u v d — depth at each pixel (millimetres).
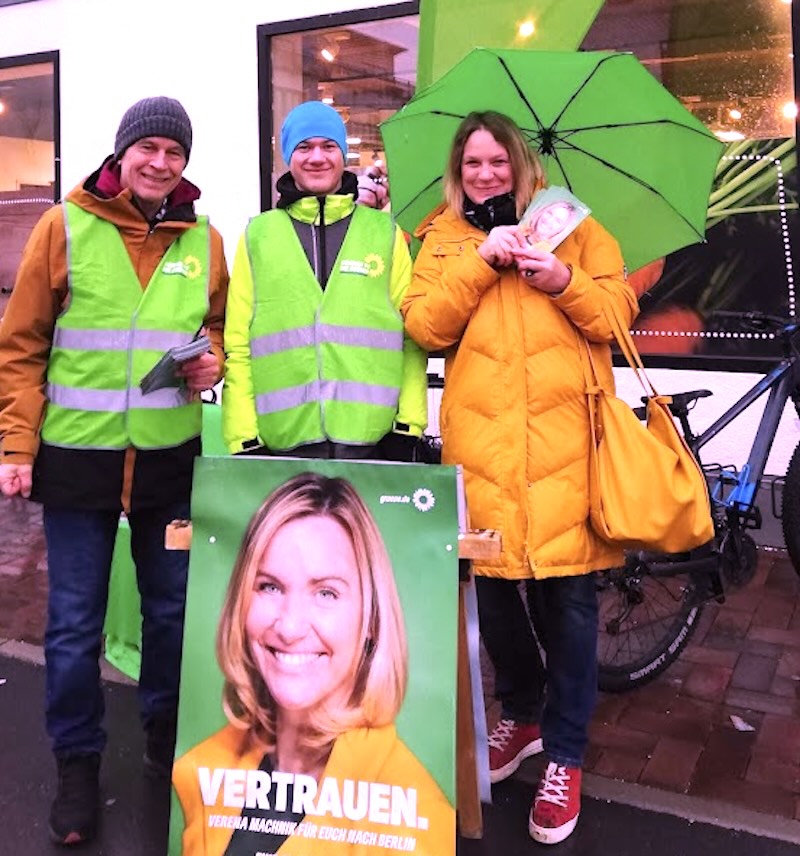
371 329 2486
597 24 5133
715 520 3299
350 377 2451
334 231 2539
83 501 2459
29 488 2441
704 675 3516
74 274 2400
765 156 4824
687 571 3236
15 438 2416
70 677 2516
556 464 2342
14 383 2441
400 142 2740
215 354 2650
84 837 2537
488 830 2584
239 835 2021
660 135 2562
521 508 2338
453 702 1955
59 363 2461
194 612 2078
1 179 6984
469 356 2389
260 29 5828
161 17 6113
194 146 6137
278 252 2514
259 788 2027
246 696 2045
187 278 2543
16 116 6840
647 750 2984
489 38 2840
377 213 2615
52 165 6750
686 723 3158
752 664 3594
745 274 4914
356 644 2004
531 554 2326
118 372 2447
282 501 2051
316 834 1993
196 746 2061
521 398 2332
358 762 1986
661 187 2631
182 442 2564
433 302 2371
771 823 2582
